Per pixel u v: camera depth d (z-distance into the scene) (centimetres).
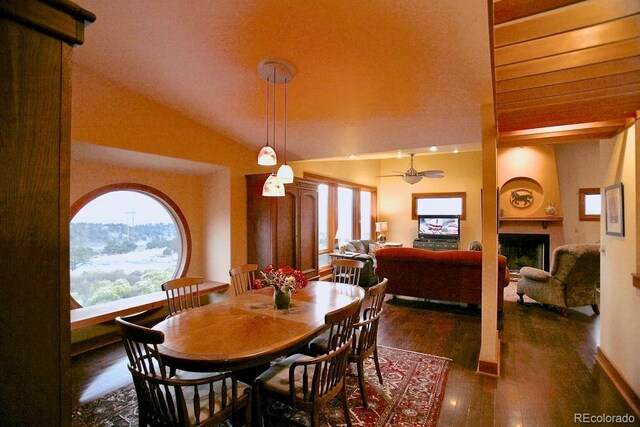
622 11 169
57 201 66
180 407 158
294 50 243
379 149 446
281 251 428
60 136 66
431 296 493
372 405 245
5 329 59
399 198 980
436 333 397
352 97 305
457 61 235
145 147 327
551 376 292
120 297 383
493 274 295
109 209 374
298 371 215
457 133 373
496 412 238
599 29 183
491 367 293
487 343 297
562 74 209
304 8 202
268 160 258
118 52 260
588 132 307
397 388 270
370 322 244
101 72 287
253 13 210
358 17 204
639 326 242
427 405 246
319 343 261
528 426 223
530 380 284
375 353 276
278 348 186
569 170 735
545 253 743
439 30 206
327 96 307
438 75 256
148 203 414
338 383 199
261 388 201
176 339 195
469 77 253
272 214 419
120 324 166
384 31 214
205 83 301
